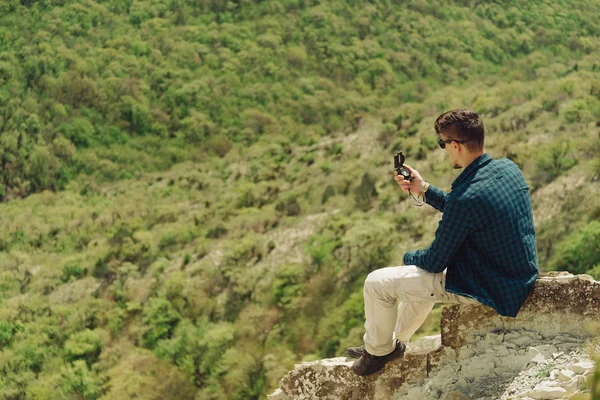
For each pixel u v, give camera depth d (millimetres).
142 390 41906
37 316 53938
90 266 61531
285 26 139000
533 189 46156
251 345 43625
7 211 93562
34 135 109812
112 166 108375
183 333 45812
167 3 139875
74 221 80812
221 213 70562
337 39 136625
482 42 133875
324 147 94000
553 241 39031
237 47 132875
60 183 104688
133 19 136375
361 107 117188
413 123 86688
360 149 85312
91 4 133875
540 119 61719
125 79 122188
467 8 144750
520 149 53750
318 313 44625
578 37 135125
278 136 112438
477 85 120125
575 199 42219
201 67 129125
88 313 52625
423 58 130750
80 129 113125
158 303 49531
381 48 134125
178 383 41875
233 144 113062
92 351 48000
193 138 114312
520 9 144000
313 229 59188
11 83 116688
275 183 76438
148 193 94688
